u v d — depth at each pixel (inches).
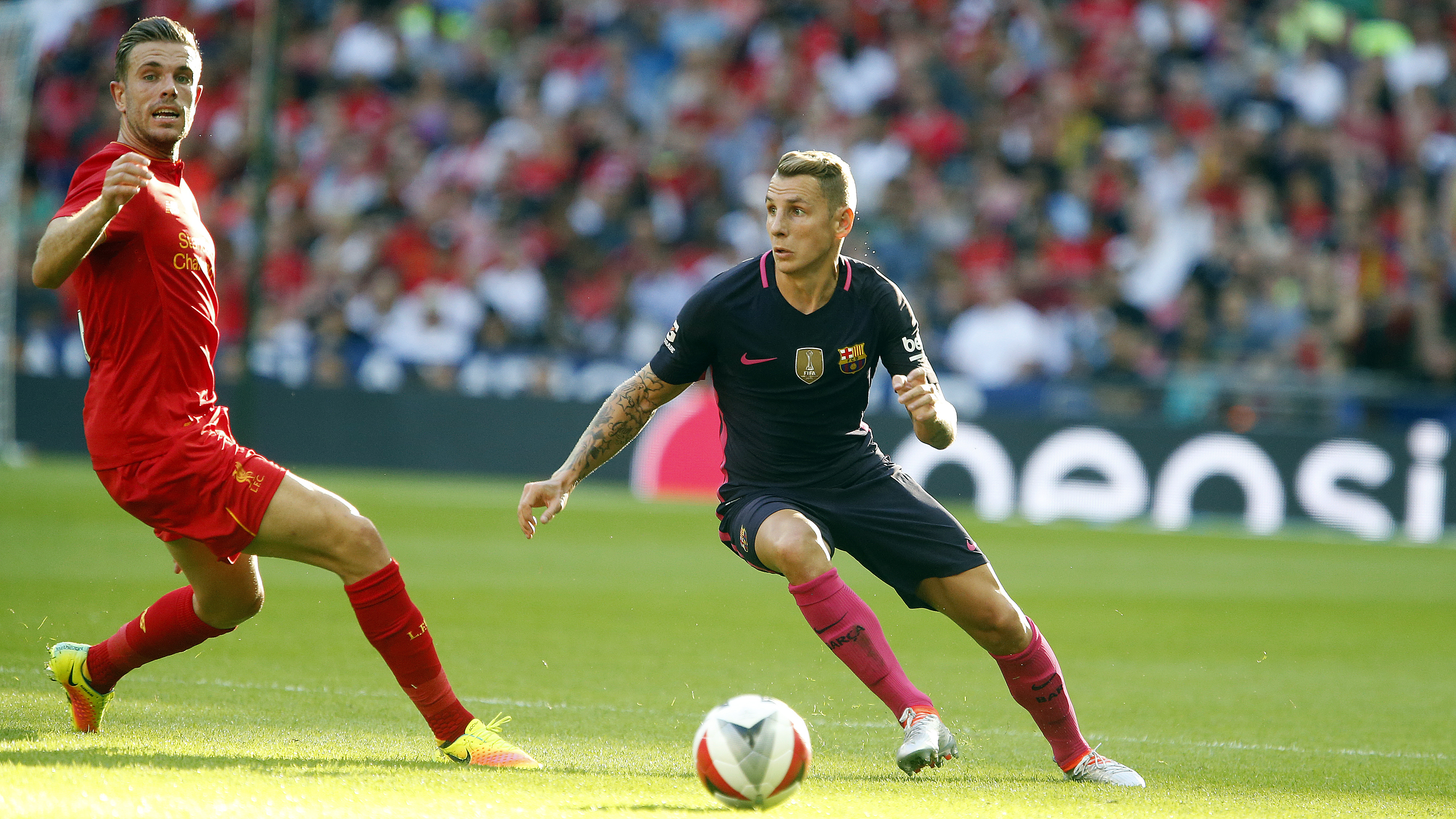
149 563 1314.0
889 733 752.3
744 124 2942.9
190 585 625.9
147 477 569.9
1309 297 2463.1
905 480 635.5
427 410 2338.8
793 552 594.6
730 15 3122.5
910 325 631.2
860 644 590.2
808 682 908.6
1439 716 860.6
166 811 451.8
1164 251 2593.5
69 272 539.8
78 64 3179.1
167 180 587.2
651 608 1218.6
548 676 886.4
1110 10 2970.0
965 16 2997.0
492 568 1424.7
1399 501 2095.2
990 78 2910.9
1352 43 2957.7
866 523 623.2
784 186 600.4
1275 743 753.6
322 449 2353.6
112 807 451.2
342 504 581.9
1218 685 956.6
